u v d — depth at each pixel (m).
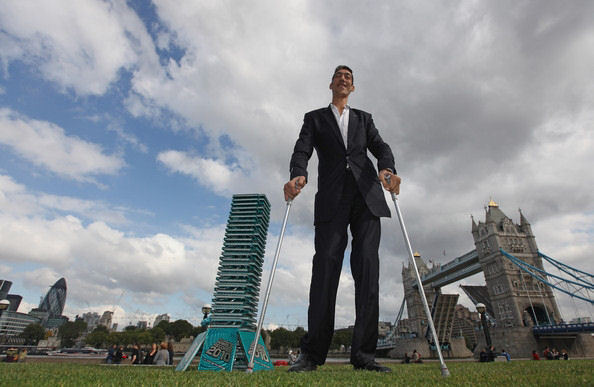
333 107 4.57
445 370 2.76
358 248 3.86
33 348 83.44
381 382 2.24
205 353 5.96
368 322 3.65
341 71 4.70
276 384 2.13
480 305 25.50
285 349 116.06
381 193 4.10
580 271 68.06
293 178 3.97
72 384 2.00
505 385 1.99
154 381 2.19
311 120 4.50
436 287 102.25
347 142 4.21
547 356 33.53
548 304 70.69
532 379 2.18
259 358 6.76
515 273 74.06
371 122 4.63
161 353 14.05
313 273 3.72
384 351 99.44
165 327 119.06
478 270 82.38
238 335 6.36
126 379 2.32
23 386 1.86
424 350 80.25
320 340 3.48
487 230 80.31
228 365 5.86
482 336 71.12
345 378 2.48
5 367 3.26
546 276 71.56
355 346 3.62
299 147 4.28
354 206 4.00
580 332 53.62
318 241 3.85
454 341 82.38
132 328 151.12
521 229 81.94
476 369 3.30
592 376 2.22
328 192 3.99
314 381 2.26
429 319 3.10
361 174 4.07
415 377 2.56
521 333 61.38
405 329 107.06
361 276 3.75
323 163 4.26
